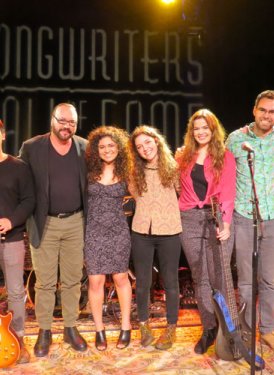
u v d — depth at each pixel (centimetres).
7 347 294
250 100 536
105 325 385
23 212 301
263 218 315
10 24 523
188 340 346
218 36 538
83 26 534
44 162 308
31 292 422
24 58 529
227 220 307
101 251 320
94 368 301
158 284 459
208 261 317
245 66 533
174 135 554
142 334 337
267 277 323
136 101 548
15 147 533
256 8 518
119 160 324
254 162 315
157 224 319
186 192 320
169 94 550
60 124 300
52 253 318
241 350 289
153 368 300
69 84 538
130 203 350
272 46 520
